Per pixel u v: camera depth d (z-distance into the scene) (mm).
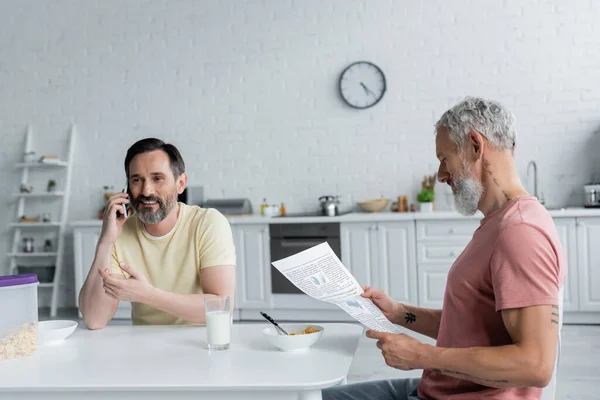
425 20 5117
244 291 4977
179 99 5637
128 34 5711
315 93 5363
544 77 4926
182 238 2113
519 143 4988
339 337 1702
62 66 5855
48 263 5938
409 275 4691
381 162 5258
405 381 1723
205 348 1621
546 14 4898
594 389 3096
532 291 1268
